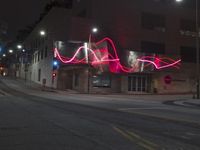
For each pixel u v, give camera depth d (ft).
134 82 197.47
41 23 253.03
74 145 27.63
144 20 205.57
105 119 48.39
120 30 197.16
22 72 328.49
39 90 185.68
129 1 200.95
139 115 56.18
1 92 154.61
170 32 214.07
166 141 30.42
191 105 96.37
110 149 26.21
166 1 215.92
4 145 27.58
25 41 331.36
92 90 187.93
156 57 196.24
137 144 28.55
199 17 224.53
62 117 49.98
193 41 221.46
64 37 196.03
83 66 187.52
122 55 189.16
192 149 26.94
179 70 207.72
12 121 44.21
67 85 202.18
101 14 195.31
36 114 54.49
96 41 192.54
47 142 28.96
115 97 136.77
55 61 194.80
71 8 241.55
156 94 184.85
